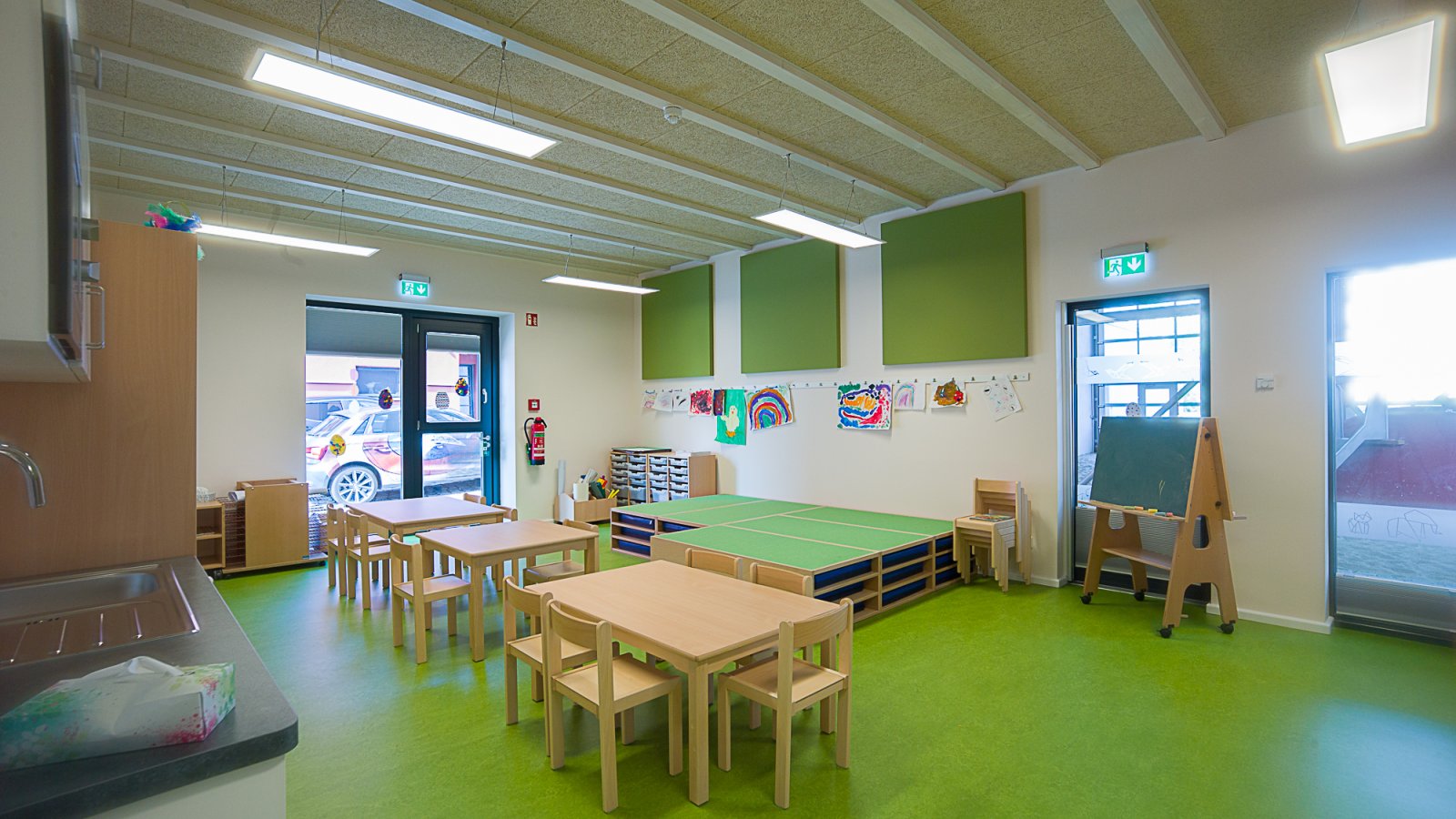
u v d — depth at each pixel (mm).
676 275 8242
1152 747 2744
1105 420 4750
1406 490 3969
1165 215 4605
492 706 3160
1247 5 2971
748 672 2635
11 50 877
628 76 3576
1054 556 5160
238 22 2912
